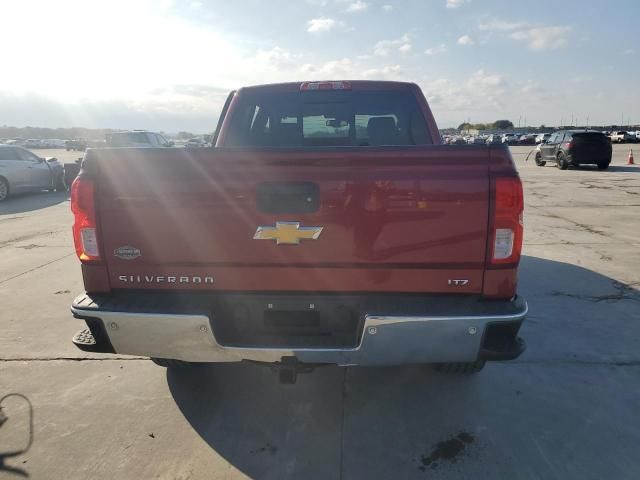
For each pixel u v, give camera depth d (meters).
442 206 2.46
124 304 2.58
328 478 2.53
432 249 2.50
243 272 2.59
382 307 2.49
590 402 3.21
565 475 2.54
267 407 3.17
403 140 4.13
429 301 2.53
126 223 2.59
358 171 2.48
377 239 2.51
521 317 2.45
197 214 2.55
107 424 3.00
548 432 2.90
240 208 2.53
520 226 2.48
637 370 3.62
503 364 3.71
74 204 2.62
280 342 2.55
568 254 6.88
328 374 3.58
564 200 12.26
